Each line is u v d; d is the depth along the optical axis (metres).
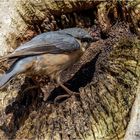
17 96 9.62
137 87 8.62
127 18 10.10
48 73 9.66
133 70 9.02
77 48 9.79
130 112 8.44
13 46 10.14
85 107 8.84
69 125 8.64
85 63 10.12
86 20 10.73
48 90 9.86
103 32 10.36
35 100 9.46
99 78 9.34
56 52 9.52
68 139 8.47
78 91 9.45
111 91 8.89
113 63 9.36
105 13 10.33
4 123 9.28
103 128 8.45
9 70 9.14
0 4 10.50
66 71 10.27
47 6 10.34
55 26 10.59
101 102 8.78
